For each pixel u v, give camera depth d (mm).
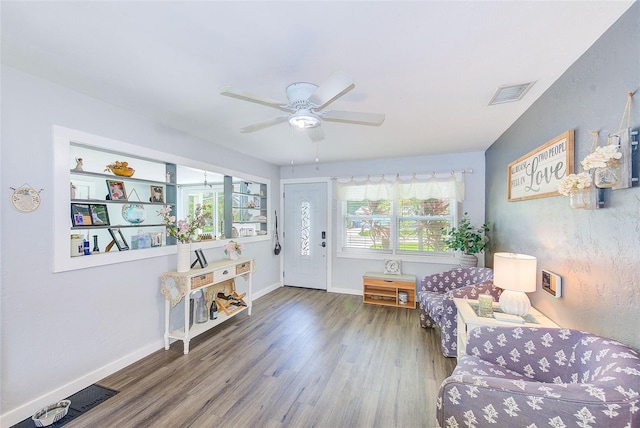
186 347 2717
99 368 2281
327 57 1655
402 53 1613
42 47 1568
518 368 1632
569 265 1758
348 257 4824
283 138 3371
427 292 3410
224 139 3416
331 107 2400
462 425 1255
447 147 3814
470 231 4066
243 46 1548
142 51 1607
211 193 6059
